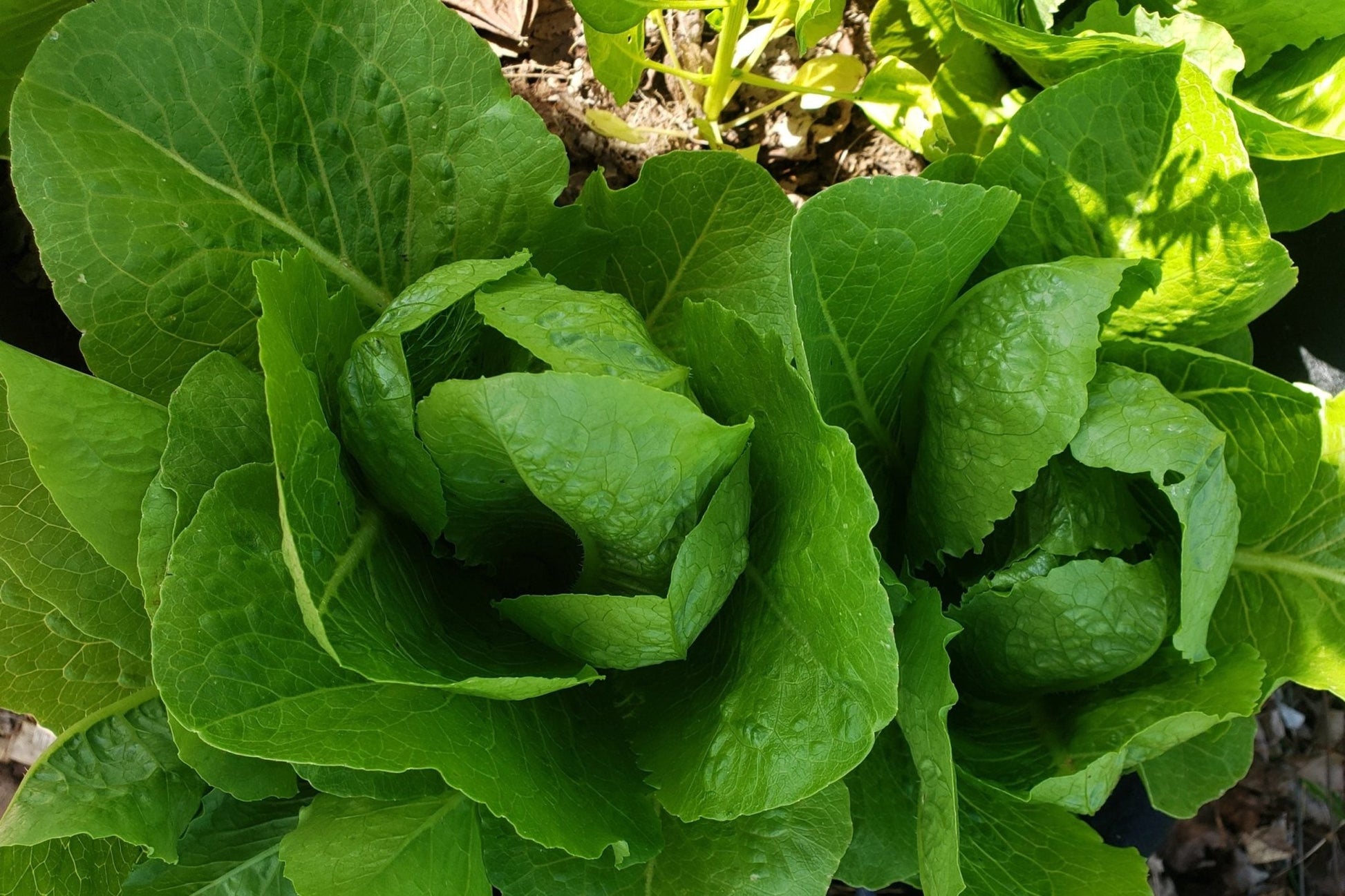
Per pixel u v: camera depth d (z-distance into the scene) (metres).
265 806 0.57
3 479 0.52
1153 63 0.55
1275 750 0.85
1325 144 0.60
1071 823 0.58
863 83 0.69
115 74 0.51
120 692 0.55
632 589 0.54
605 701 0.59
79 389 0.51
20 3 0.56
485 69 0.56
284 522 0.47
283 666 0.49
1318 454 0.59
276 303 0.49
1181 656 0.58
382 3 0.54
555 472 0.49
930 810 0.54
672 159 0.59
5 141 0.62
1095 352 0.54
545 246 0.59
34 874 0.53
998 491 0.56
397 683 0.50
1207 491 0.54
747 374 0.53
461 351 0.55
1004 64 0.70
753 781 0.53
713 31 0.72
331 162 0.55
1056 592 0.56
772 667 0.54
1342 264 0.69
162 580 0.50
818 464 0.51
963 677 0.62
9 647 0.54
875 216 0.53
